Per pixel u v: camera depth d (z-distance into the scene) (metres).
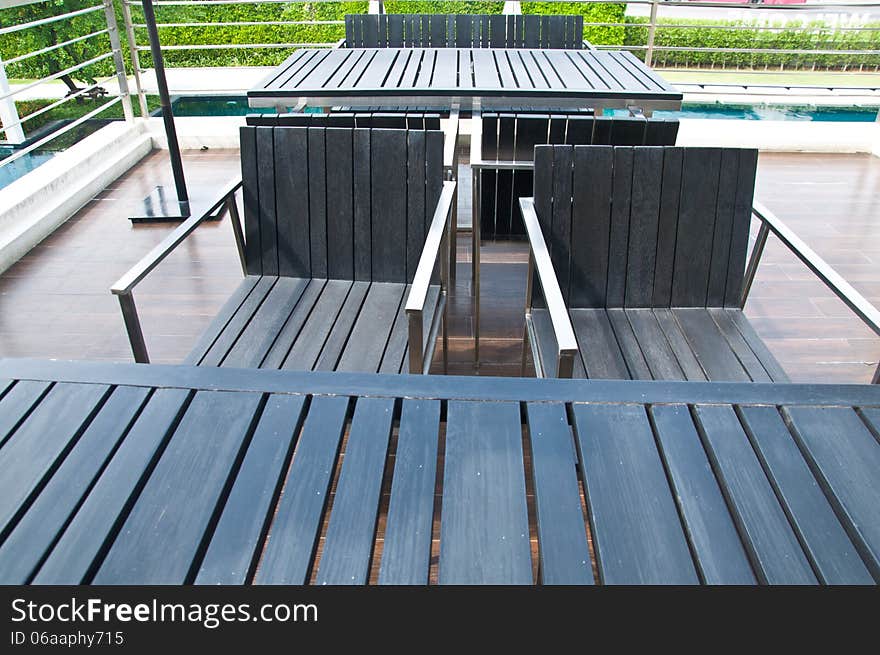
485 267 3.24
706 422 1.14
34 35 8.37
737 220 2.05
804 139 4.85
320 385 1.23
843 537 0.95
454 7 7.44
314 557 0.95
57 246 3.46
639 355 1.83
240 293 2.15
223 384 1.23
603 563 0.92
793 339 2.67
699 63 7.40
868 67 7.05
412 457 1.08
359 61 3.90
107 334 2.71
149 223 3.72
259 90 3.15
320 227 2.22
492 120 2.84
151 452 1.09
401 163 2.14
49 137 3.73
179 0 4.53
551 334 1.94
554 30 4.66
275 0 4.56
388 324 1.97
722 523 0.98
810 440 1.10
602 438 1.11
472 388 1.22
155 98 7.82
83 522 0.98
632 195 2.03
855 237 3.53
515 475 1.05
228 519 0.99
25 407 1.17
